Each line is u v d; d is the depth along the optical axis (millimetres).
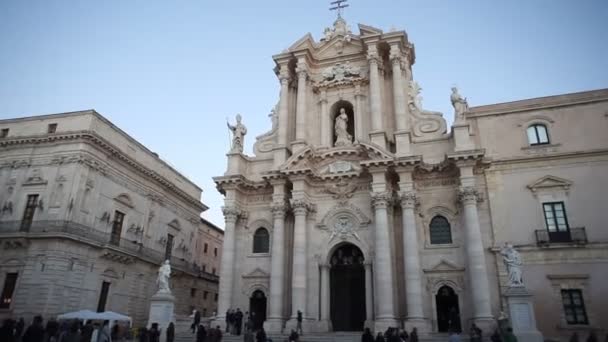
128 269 35281
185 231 44500
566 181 24531
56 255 28703
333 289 27578
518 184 25359
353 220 27422
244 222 29750
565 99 26297
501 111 27266
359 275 27438
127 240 35094
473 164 25000
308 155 28281
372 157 26516
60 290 28547
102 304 32312
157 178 39219
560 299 22859
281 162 29375
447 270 24828
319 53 33188
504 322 20688
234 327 24984
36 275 28406
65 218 29562
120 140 35562
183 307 42844
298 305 25328
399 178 26422
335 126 30938
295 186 27781
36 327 14258
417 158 25500
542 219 24375
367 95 30781
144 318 36625
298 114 30391
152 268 38344
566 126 25844
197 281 46562
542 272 23469
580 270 22969
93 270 31500
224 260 28000
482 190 25844
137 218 36781
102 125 33438
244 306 27859
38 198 30859
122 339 28031
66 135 31297
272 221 29109
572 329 22172
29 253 29031
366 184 27734
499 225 24828
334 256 28125
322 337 22750
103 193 32969
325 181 28438
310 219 28062
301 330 23719
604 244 22938
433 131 28188
